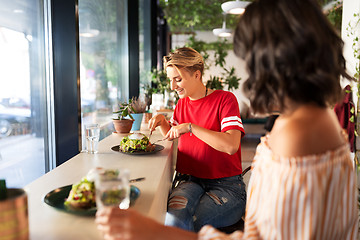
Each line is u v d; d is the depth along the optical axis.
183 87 1.87
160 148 1.77
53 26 1.83
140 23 4.98
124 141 1.73
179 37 9.76
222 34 6.78
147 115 2.63
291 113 0.73
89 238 0.77
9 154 1.50
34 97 1.72
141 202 1.00
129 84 4.14
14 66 1.53
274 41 0.69
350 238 0.80
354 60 2.91
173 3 6.61
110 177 0.80
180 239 0.78
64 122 1.89
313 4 0.70
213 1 6.58
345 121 2.87
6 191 0.76
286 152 0.71
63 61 1.85
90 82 2.64
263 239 0.75
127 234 0.73
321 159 0.69
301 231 0.69
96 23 2.80
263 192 0.76
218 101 1.87
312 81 0.67
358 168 2.87
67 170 1.36
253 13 0.73
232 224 1.77
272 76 0.70
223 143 1.68
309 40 0.66
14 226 0.69
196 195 1.76
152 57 5.85
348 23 3.03
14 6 1.52
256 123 6.49
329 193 0.71
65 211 0.89
